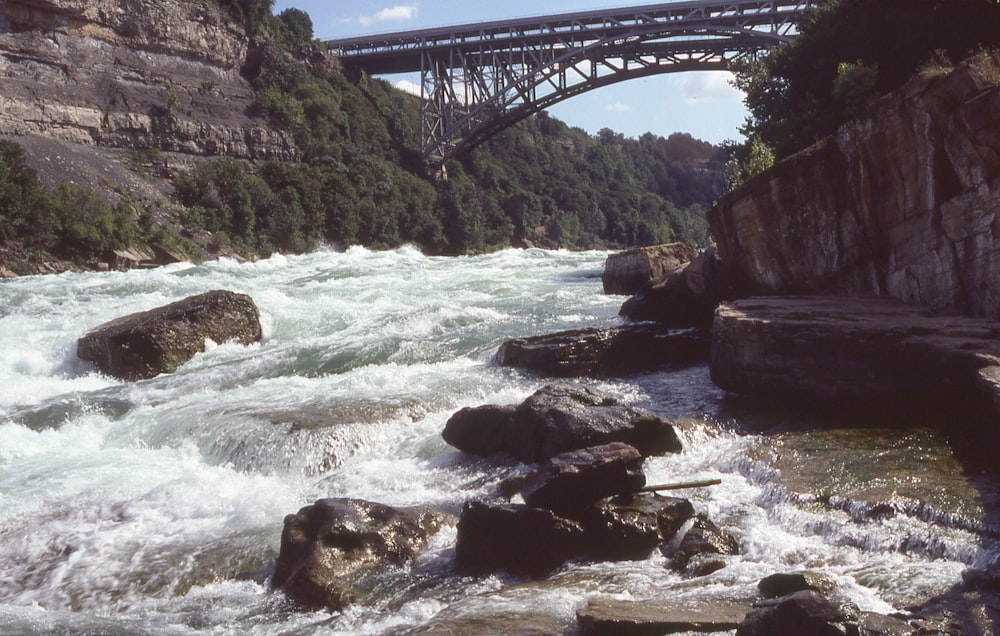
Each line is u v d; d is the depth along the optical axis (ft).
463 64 320.50
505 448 37.96
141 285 100.99
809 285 56.44
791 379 43.68
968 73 43.86
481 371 52.44
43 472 38.58
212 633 24.22
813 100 84.48
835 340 42.42
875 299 51.24
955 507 27.37
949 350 38.83
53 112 205.36
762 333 44.57
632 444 36.01
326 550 27.45
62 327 73.41
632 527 27.35
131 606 26.71
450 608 23.47
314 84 309.01
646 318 67.77
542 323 69.46
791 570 24.43
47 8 212.43
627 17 279.49
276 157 264.93
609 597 22.58
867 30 83.20
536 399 38.04
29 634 24.08
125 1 234.58
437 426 42.11
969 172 43.55
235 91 270.67
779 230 57.57
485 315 71.67
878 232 51.57
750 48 264.93
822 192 54.70
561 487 28.25
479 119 322.34
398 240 288.71
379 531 28.50
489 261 159.43
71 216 156.56
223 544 30.30
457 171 366.43
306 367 56.85
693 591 23.38
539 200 406.41
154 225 186.70
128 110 223.92
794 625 17.93
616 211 499.92
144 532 31.71
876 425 38.86
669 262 92.99
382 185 295.28
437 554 28.55
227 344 65.51
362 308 79.00
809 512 28.60
